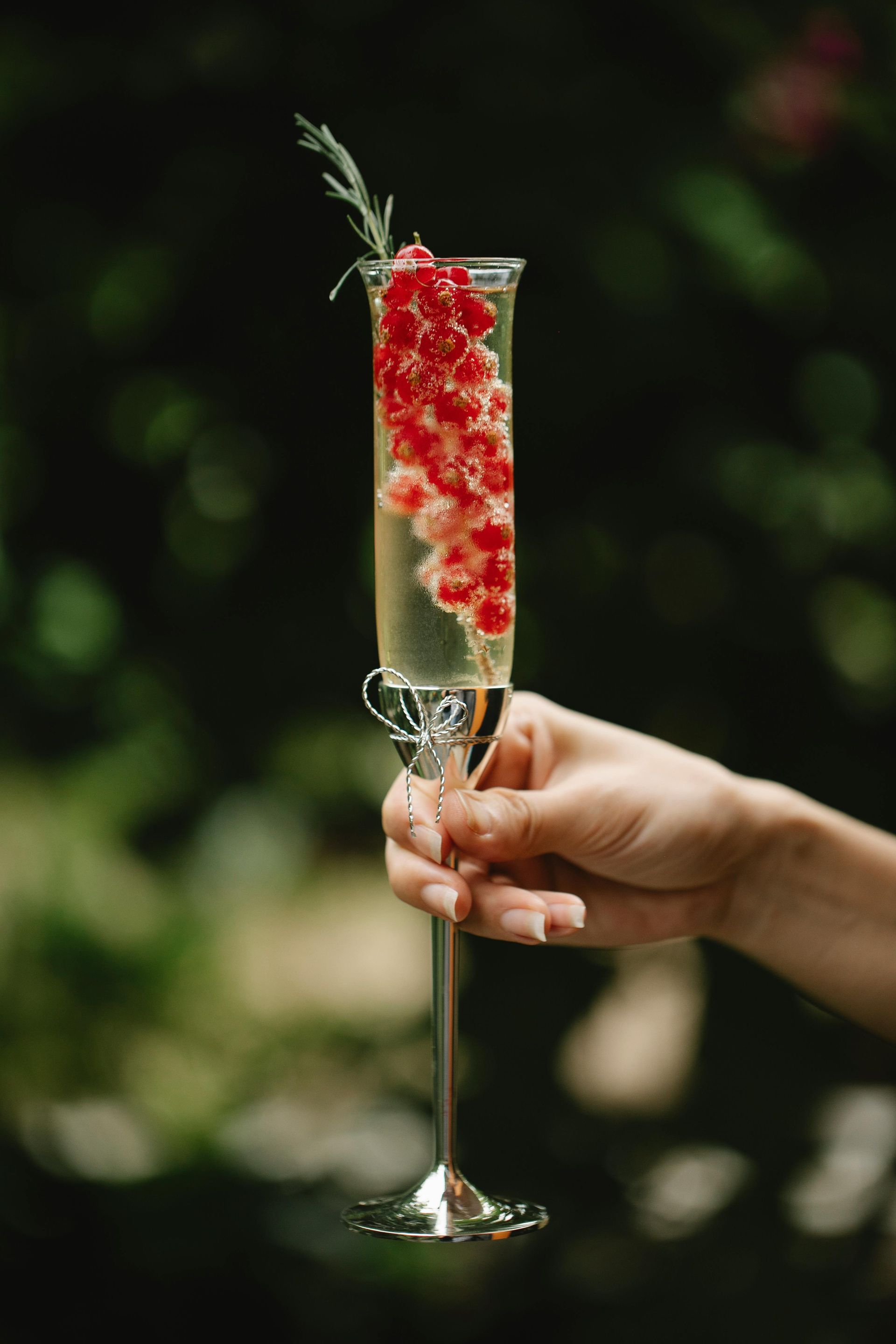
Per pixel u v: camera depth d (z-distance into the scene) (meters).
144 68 1.07
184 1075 1.29
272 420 1.12
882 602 1.13
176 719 1.17
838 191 1.10
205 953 1.29
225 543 1.14
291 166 1.08
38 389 1.12
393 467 0.67
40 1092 1.22
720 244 1.05
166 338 1.11
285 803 1.21
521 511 1.12
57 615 1.12
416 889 0.70
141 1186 1.17
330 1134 1.28
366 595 1.14
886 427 1.11
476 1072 1.19
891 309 1.09
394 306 0.66
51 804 1.18
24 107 1.07
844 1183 1.15
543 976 1.19
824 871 0.78
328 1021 1.44
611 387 1.09
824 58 1.08
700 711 1.16
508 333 0.68
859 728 1.16
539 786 0.78
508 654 0.68
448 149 1.07
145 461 1.13
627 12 1.07
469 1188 0.70
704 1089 1.20
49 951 1.20
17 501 1.13
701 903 0.79
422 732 0.68
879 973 0.79
